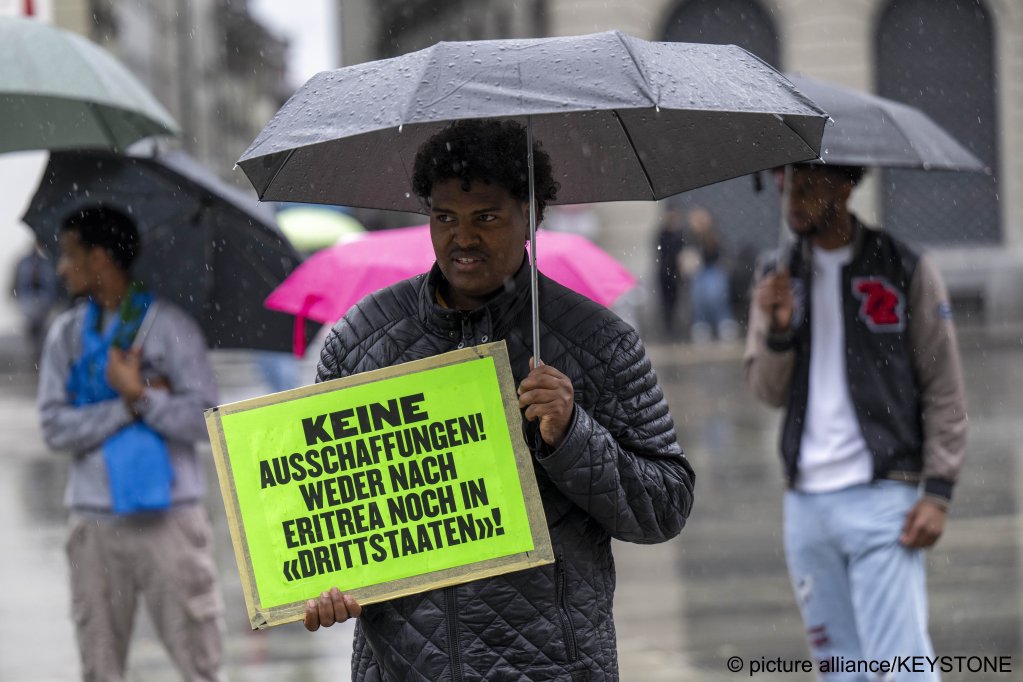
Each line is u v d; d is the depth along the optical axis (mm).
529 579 3123
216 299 5996
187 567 5480
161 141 6102
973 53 26422
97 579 5465
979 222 26484
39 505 11516
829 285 5008
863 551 4895
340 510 3145
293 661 7090
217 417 3168
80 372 5484
